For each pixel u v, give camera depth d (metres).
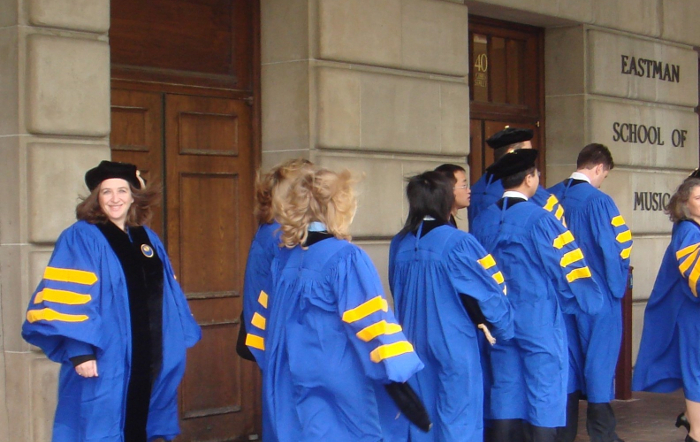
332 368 3.42
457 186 5.72
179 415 5.98
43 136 4.96
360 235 6.48
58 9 4.98
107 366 4.21
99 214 4.36
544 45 8.72
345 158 6.40
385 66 6.70
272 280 3.74
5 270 4.96
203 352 6.11
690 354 5.74
